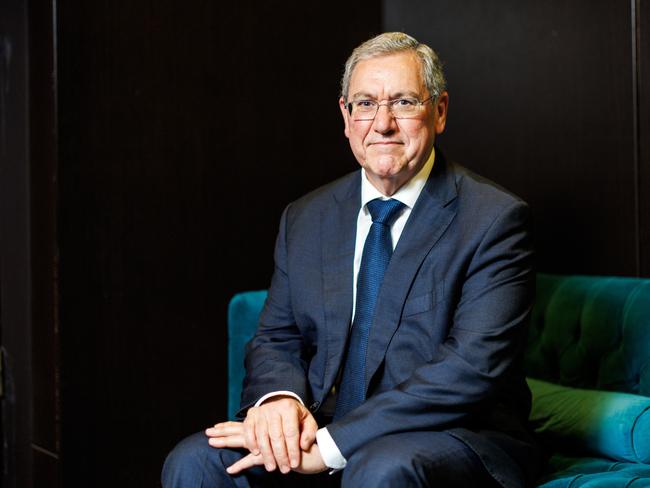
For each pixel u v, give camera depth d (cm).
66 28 273
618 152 283
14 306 293
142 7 291
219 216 311
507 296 193
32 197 284
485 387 186
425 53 209
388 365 201
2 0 291
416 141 205
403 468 168
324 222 224
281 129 327
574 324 246
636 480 186
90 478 280
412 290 202
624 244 282
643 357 226
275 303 229
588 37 291
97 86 280
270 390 208
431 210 207
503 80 321
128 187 288
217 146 310
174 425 301
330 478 207
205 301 308
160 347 296
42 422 282
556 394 233
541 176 309
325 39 341
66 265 274
